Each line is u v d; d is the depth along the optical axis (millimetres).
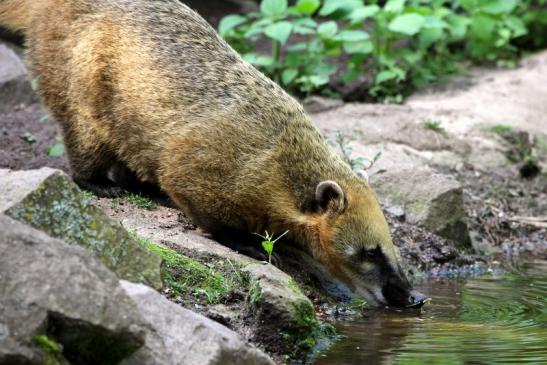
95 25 11906
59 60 12180
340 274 10898
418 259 12836
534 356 8734
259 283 9281
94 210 8344
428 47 20359
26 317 6676
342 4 17438
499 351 8906
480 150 16391
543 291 11711
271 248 10133
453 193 13641
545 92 18688
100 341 6977
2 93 16438
